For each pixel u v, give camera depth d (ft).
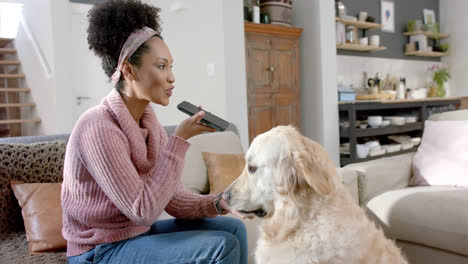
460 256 5.02
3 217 5.02
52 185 5.16
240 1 12.32
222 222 4.29
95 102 16.15
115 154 3.26
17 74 16.93
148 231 4.32
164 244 3.46
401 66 21.48
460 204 5.08
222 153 7.72
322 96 14.96
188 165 7.09
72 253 3.64
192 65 13.12
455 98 19.67
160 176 3.41
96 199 3.44
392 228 5.65
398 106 16.49
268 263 3.76
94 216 3.43
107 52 3.58
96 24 3.55
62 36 13.78
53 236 4.59
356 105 14.92
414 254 5.54
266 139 3.80
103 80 16.34
